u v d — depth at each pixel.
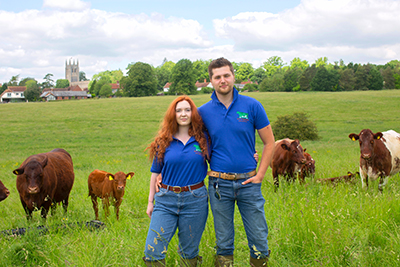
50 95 106.31
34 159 5.57
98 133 33.16
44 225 5.11
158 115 45.19
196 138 3.35
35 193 5.53
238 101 3.34
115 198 6.02
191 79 95.75
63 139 30.03
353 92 73.50
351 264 3.43
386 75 90.56
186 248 3.40
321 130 32.59
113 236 4.42
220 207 3.33
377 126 33.88
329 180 7.47
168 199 3.32
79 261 3.61
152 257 3.19
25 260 3.91
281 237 4.15
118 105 57.22
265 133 3.33
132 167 13.09
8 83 144.25
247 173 3.30
